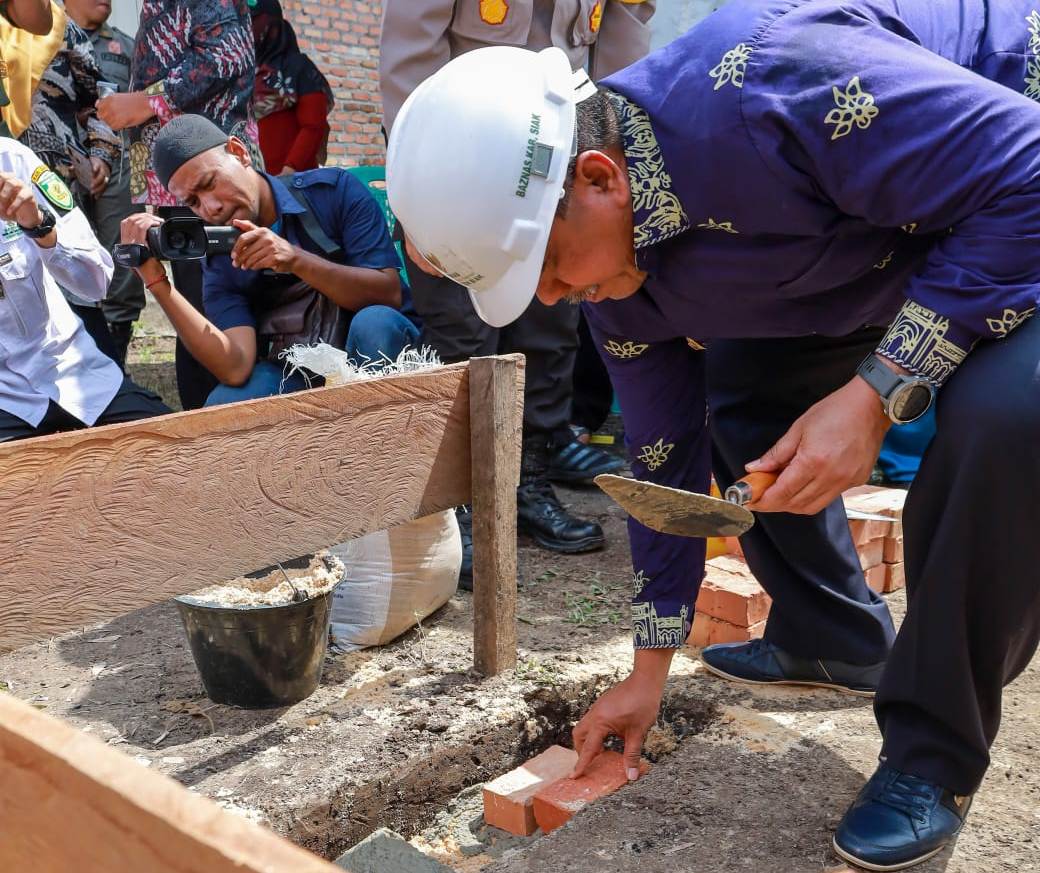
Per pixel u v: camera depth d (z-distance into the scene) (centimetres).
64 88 479
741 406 227
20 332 321
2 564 186
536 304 348
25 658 281
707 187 154
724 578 273
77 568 195
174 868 50
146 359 652
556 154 158
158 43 382
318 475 229
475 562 257
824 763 212
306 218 347
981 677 167
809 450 154
